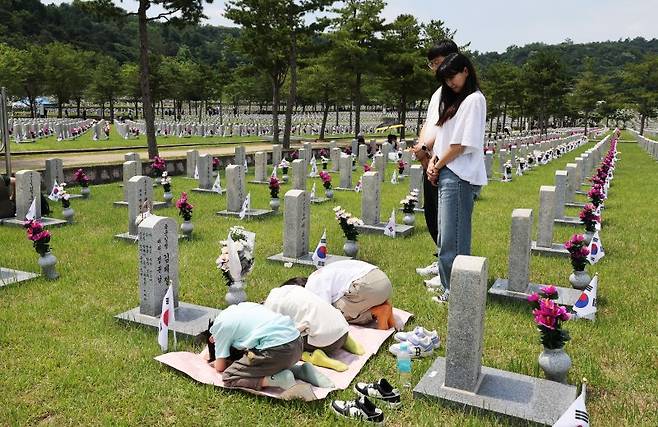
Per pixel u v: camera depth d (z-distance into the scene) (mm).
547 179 23203
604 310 7840
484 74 72438
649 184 21688
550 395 5207
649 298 8305
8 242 11273
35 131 40000
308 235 10516
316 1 30406
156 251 7121
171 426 4930
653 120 111000
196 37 132250
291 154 29781
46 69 60906
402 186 20484
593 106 71000
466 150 7367
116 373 5820
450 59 7254
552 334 5469
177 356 6098
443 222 7680
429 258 10320
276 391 5398
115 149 31656
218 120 69938
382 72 40906
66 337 6730
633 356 6367
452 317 5246
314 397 5211
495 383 5449
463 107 7312
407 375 5805
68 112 81875
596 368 6020
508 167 22641
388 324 7043
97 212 14672
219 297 8188
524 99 67625
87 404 5242
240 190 14844
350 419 4961
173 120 68562
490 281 8977
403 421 5027
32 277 8898
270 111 93188
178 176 23453
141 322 7031
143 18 22859
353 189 19656
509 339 6785
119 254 10492
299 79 48844
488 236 12266
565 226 13438
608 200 17625
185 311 7391
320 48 34594
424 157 8266
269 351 5312
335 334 6062
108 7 22250
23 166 21984
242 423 4938
